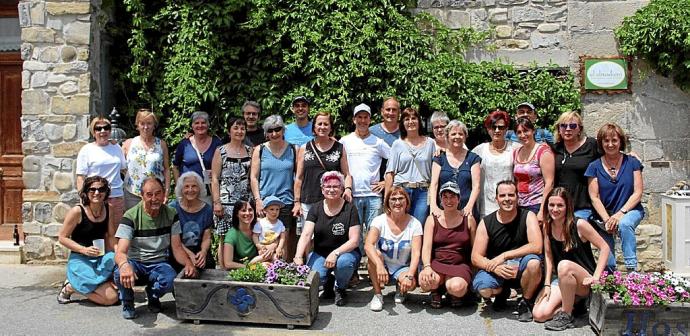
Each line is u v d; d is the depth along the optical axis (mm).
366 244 5105
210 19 6848
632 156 5238
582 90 6730
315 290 4836
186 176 5152
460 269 4996
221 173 5602
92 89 6523
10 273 6180
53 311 5051
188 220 5234
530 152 5266
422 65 6703
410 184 5520
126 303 4863
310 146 5578
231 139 5664
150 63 6914
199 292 4758
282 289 4680
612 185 5148
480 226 4980
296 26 6758
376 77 6742
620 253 6547
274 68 6906
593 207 5223
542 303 4797
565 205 4750
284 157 5574
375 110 6828
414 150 5543
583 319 4855
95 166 5676
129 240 4891
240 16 6926
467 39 6891
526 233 4887
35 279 5977
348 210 5223
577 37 6762
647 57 6586
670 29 6352
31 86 6473
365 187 5648
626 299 4324
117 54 6961
